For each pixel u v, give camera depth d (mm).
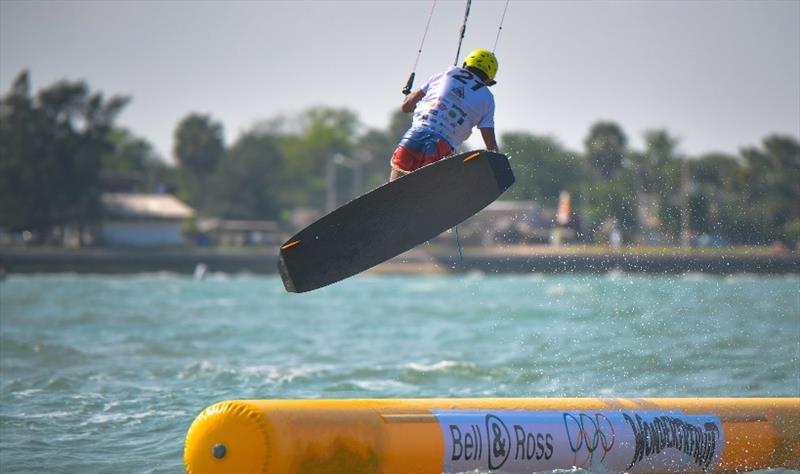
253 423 28969
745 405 37062
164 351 73312
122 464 37812
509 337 80875
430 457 30688
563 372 58656
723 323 83062
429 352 72562
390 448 30172
